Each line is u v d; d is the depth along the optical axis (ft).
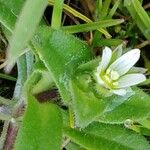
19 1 0.15
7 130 0.18
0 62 0.21
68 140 0.18
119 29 0.21
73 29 0.19
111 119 0.15
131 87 0.15
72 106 0.15
